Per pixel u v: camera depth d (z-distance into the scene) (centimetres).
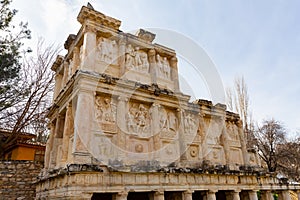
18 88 1633
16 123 1722
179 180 1291
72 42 1664
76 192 916
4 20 1503
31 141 2242
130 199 1417
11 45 1538
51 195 1123
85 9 1403
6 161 1555
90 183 969
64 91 1377
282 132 3017
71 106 1301
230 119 2005
